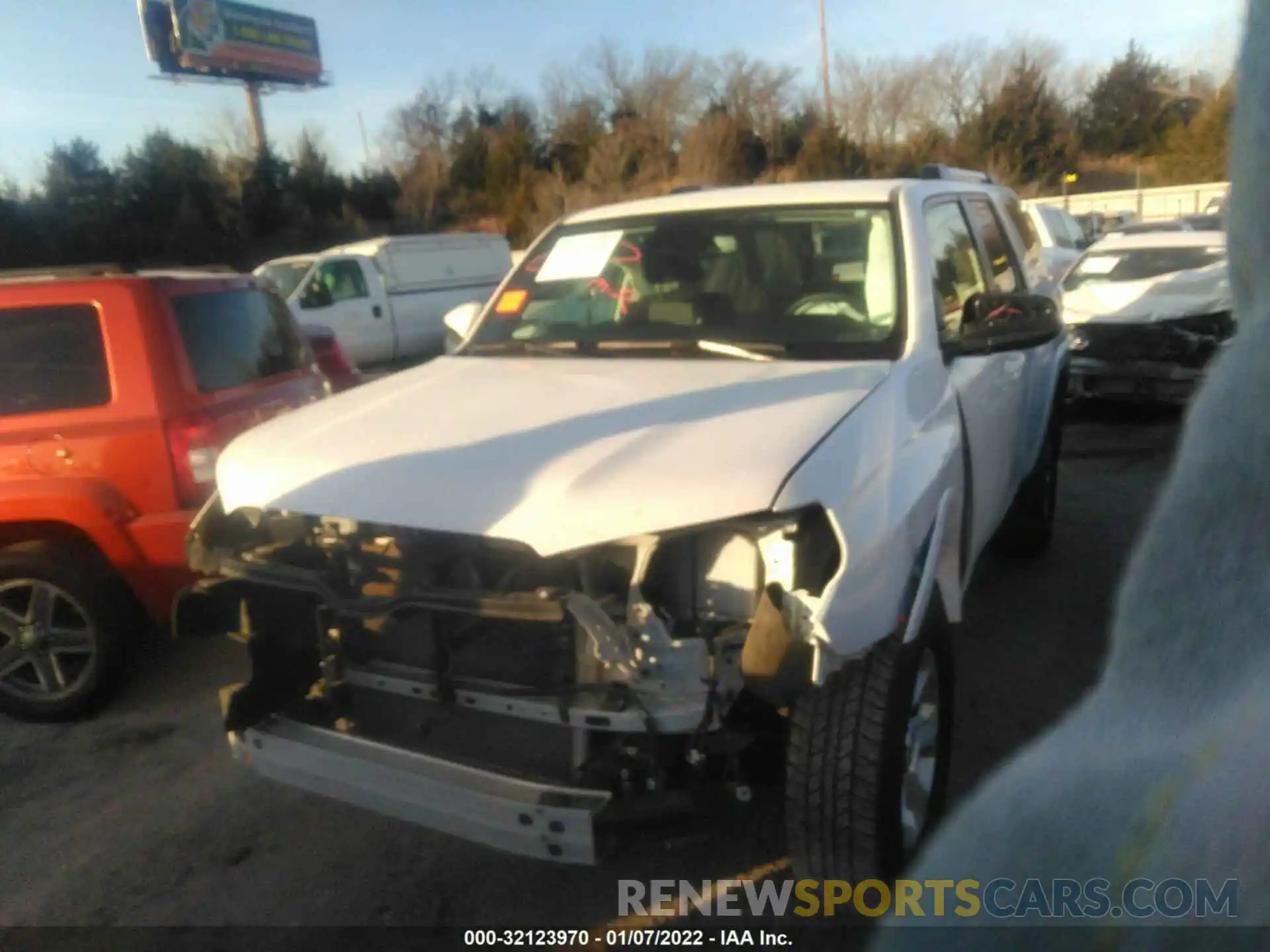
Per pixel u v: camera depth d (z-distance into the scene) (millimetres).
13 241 33188
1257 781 579
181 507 4336
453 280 16359
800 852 2643
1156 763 646
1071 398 9703
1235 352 709
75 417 4285
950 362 3521
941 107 48562
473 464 2756
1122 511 6672
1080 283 10398
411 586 2699
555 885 3166
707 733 2451
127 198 36562
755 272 3834
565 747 2670
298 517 2988
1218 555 669
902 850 2658
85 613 4352
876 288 3600
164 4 45344
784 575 2441
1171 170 42781
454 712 2830
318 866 3344
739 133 41719
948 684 3035
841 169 38562
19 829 3660
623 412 2984
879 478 2691
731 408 2908
